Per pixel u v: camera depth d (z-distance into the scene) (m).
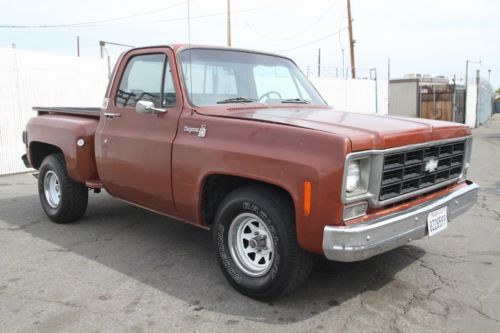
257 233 3.74
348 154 3.09
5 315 3.54
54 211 5.82
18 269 4.43
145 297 3.83
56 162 5.69
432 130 3.77
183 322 3.42
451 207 4.01
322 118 3.76
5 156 9.45
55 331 3.31
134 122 4.62
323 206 3.14
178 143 4.08
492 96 43.75
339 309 3.60
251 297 3.77
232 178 3.92
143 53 4.66
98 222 5.95
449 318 3.46
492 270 4.35
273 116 3.82
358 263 4.50
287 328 3.33
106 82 11.23
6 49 9.29
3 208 6.70
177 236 5.40
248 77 4.72
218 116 3.93
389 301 3.73
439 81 26.78
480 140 18.16
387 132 3.37
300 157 3.24
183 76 4.27
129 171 4.65
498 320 3.43
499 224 5.84
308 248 3.27
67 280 4.17
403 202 3.66
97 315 3.53
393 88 25.89
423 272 4.30
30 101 9.76
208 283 4.09
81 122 5.38
